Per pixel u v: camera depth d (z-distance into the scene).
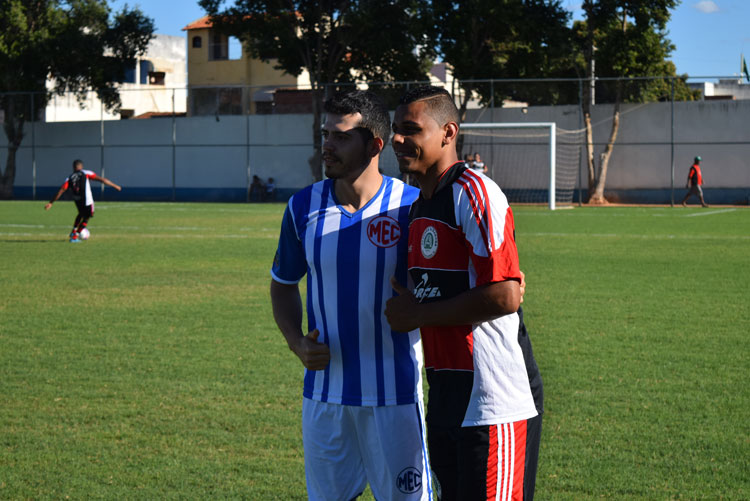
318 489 6.15
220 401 11.76
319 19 75.56
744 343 15.49
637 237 38.78
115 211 62.50
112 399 11.87
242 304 20.39
